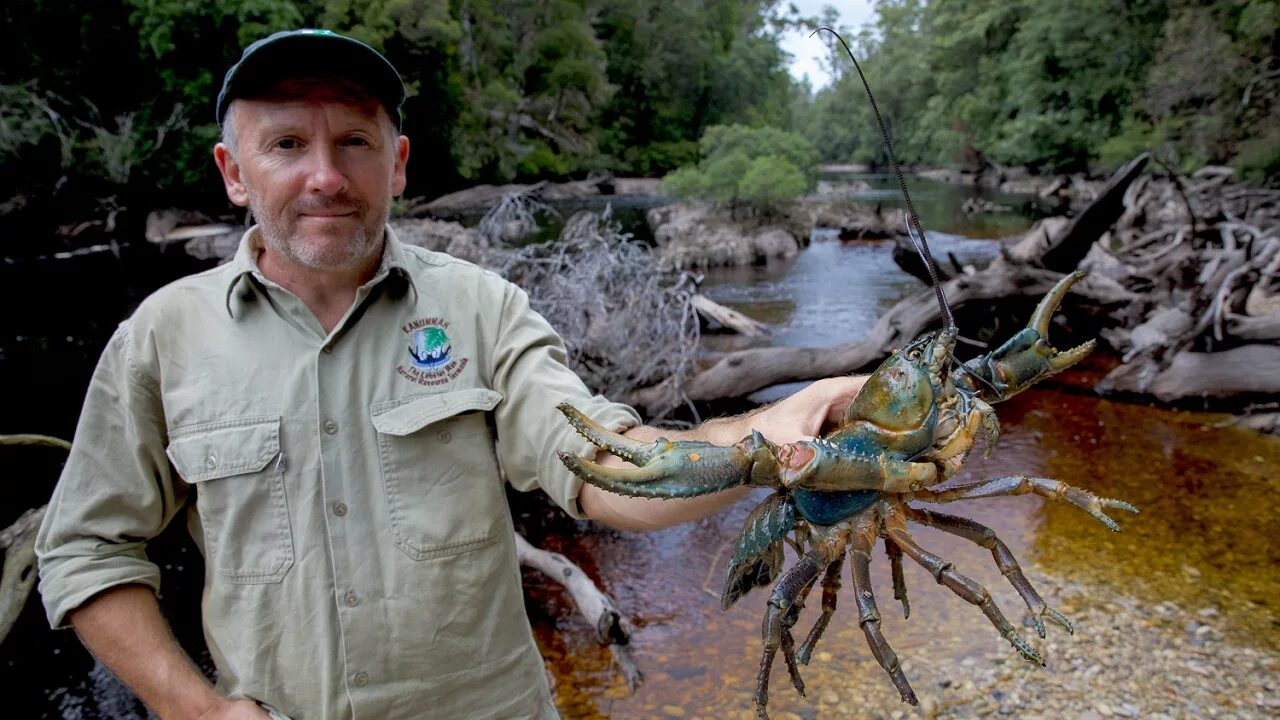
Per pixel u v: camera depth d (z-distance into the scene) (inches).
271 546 72.2
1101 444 290.4
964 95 1558.8
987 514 237.6
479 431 77.2
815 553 66.6
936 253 669.9
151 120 823.1
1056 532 226.2
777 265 682.8
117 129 823.1
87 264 698.8
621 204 1136.8
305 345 74.1
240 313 74.7
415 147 1139.9
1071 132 1224.2
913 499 66.1
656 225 888.3
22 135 729.0
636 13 1616.6
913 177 1851.6
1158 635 178.2
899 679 62.4
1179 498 245.3
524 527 241.3
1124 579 200.8
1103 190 349.1
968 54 1572.3
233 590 73.1
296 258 72.8
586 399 74.5
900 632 180.9
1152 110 961.5
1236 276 333.7
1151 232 508.7
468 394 76.4
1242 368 313.0
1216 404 317.1
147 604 74.5
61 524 72.9
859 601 64.1
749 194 789.9
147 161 815.7
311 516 72.2
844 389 68.1
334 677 72.2
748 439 59.9
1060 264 379.6
